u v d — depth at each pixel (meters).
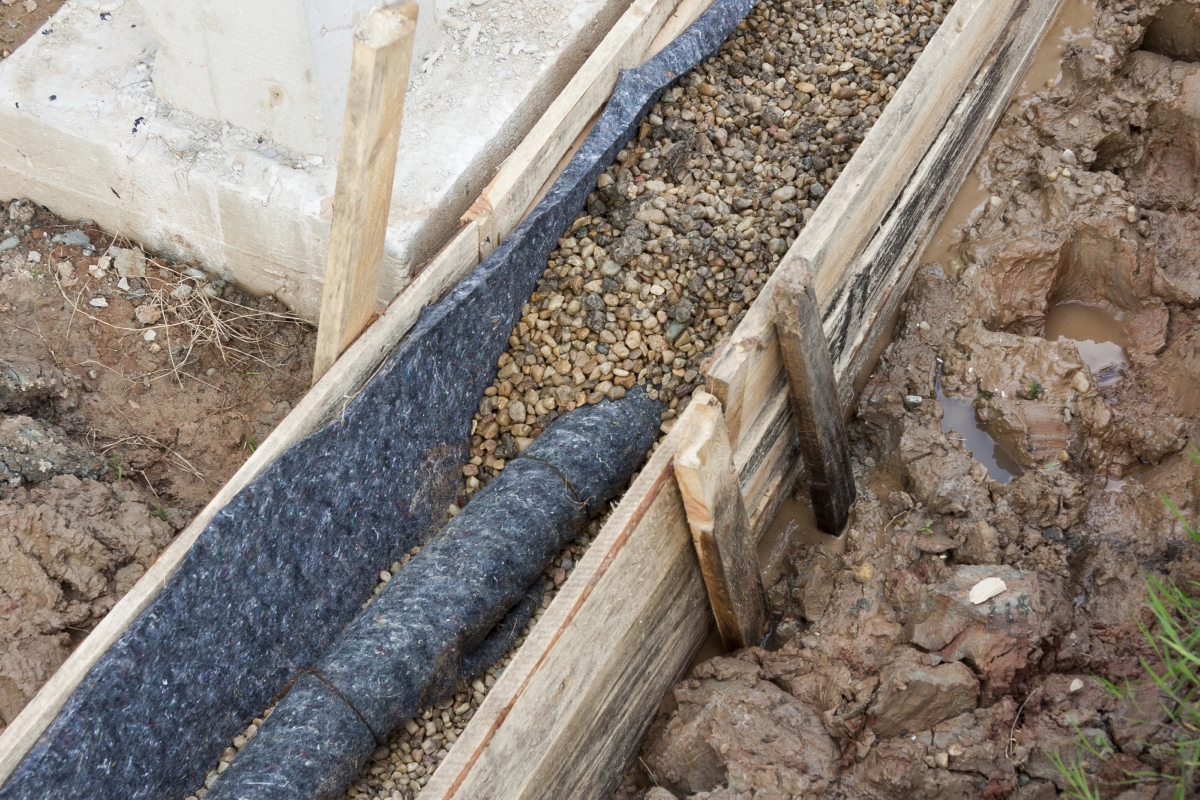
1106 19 4.92
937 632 3.28
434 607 3.33
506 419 3.86
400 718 3.29
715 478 3.11
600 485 3.63
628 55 4.20
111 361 4.18
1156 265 4.27
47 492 3.80
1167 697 3.09
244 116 3.98
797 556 4.02
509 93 4.20
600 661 3.09
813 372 3.44
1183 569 3.51
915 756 3.13
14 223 4.43
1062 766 2.96
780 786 3.16
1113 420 4.04
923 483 3.94
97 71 4.20
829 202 3.53
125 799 3.14
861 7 4.79
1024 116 4.87
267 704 3.51
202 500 4.04
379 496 3.63
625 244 3.93
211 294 4.30
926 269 4.54
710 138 4.33
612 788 3.52
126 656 2.98
